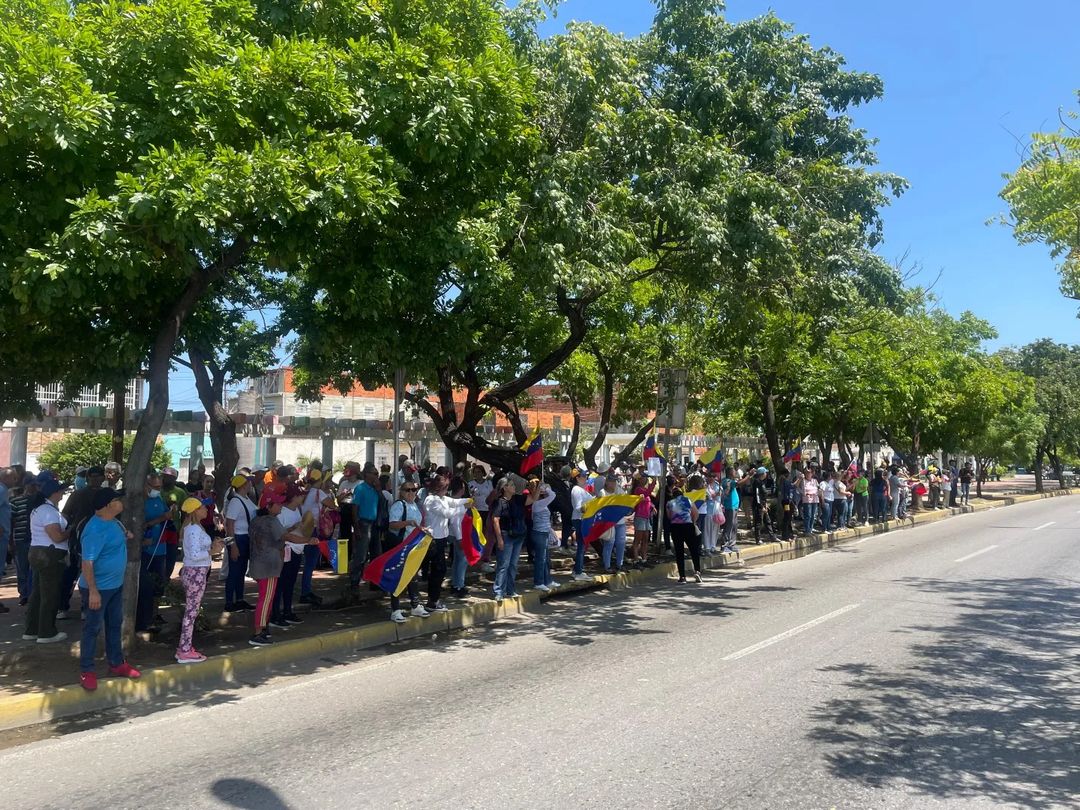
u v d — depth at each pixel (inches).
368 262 377.1
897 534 913.5
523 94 381.7
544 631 408.2
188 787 208.7
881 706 271.4
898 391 909.2
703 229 432.8
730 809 190.4
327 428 762.2
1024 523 1038.4
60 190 303.7
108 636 297.0
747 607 463.2
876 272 759.1
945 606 455.5
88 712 279.7
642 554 621.3
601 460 1519.4
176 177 279.1
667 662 334.6
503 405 660.7
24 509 430.9
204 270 341.4
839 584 541.3
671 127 460.4
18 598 457.1
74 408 646.5
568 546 703.1
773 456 807.7
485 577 537.3
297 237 335.0
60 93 275.4
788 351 735.1
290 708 280.8
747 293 517.0
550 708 272.4
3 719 261.7
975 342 1448.1
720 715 262.2
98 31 313.6
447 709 274.2
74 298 300.0
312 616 421.4
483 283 396.5
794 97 659.4
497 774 212.8
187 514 326.3
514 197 406.3
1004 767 218.5
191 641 323.6
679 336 748.0
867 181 639.1
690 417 1238.9
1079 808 193.3
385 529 482.9
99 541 288.7
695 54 562.6
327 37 373.7
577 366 779.4
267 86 319.6
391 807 192.9
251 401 1117.7
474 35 389.1
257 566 354.9
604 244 423.8
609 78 450.0
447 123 343.3
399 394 455.5
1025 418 1657.2
